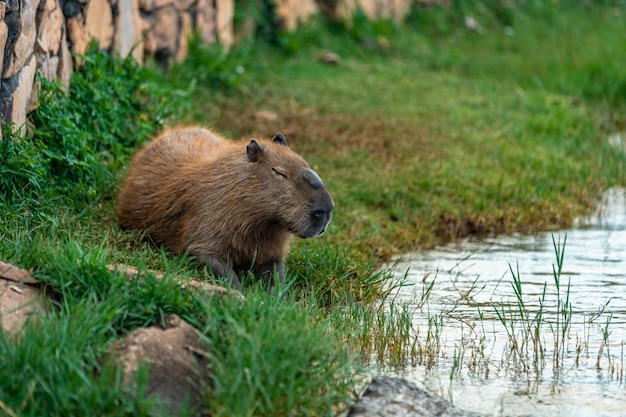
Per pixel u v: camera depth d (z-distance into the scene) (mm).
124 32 15773
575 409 7902
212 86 19531
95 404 6543
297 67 23391
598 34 32094
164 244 10859
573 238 14016
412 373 8680
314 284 10812
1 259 8477
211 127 15164
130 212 11203
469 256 12289
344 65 24734
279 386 7004
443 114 19875
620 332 9836
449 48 28906
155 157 11391
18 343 7012
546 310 10586
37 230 10039
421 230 13820
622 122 21859
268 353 7230
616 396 8195
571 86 23953
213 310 7785
